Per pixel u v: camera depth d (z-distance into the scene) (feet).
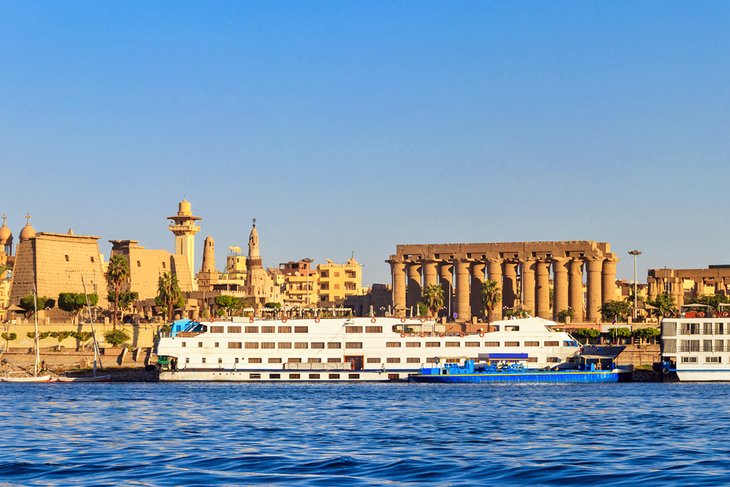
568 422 400.88
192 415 433.07
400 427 382.63
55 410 456.04
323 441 331.57
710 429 367.86
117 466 260.42
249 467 259.80
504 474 245.24
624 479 236.43
